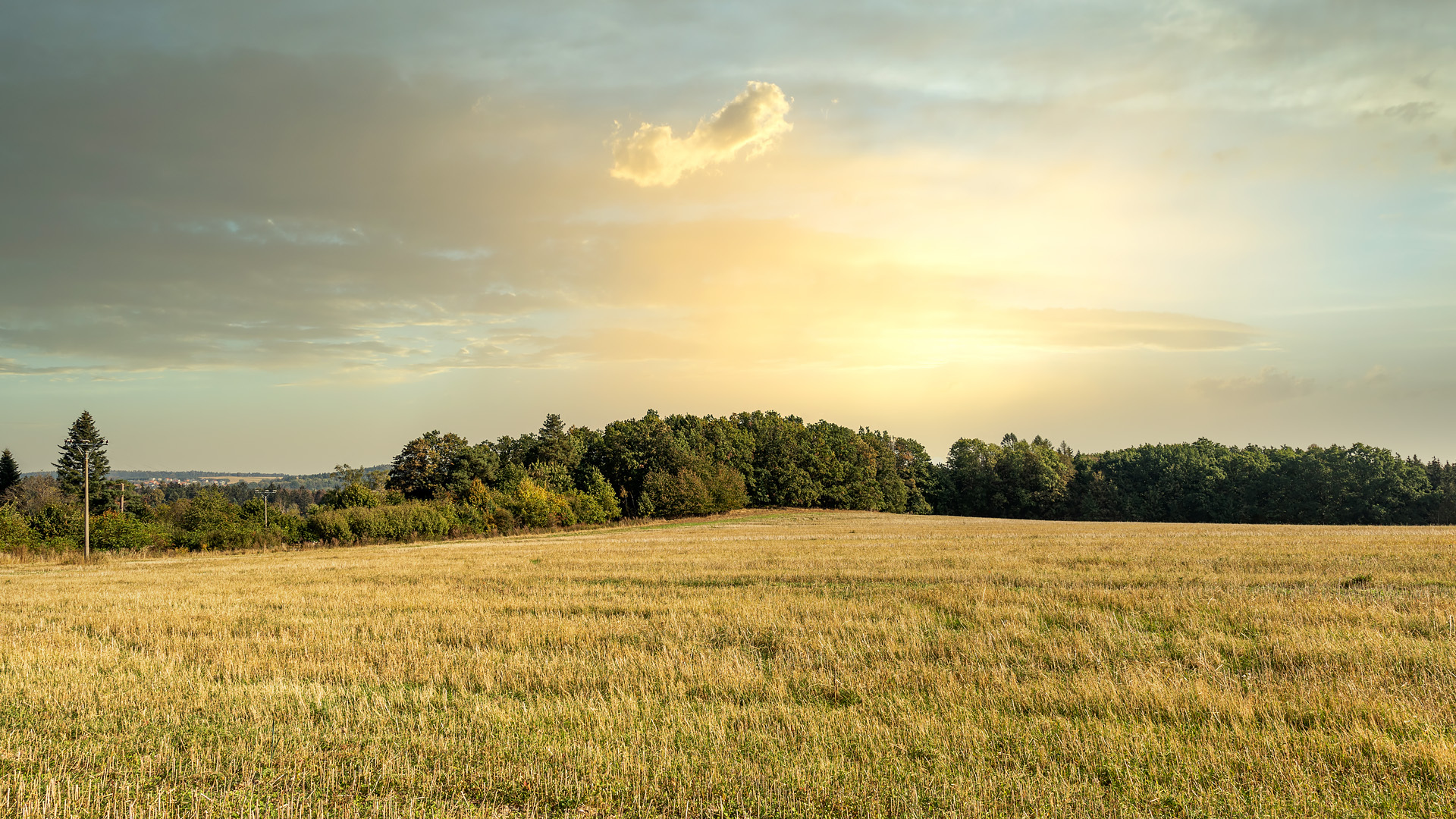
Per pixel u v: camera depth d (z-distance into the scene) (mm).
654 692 9648
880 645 12008
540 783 6582
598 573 24797
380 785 6680
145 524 50906
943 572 22266
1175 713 8219
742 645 12492
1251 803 6023
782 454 112875
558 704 9008
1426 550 27188
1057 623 13914
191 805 6281
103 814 6094
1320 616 13406
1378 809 5969
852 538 45719
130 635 14570
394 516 57969
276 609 17953
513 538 59812
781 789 6355
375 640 13398
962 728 7820
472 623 14836
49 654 12414
